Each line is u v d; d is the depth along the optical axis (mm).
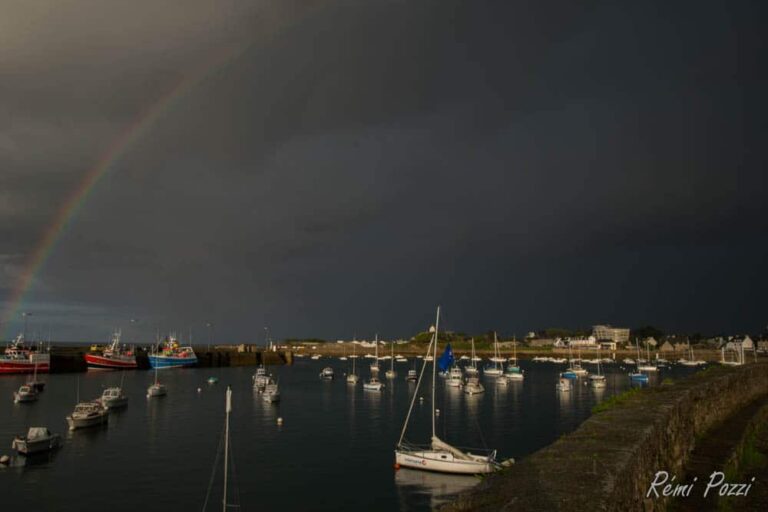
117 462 55469
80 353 186875
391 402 107875
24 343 193000
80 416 73000
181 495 44469
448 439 67438
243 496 44125
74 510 41031
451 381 142250
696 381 19688
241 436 70062
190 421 82312
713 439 16781
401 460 51719
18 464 54125
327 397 117438
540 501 7742
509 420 82688
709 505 11992
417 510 40781
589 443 10680
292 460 56250
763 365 26891
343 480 48438
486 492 8547
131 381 150875
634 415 13141
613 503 7961
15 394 101938
